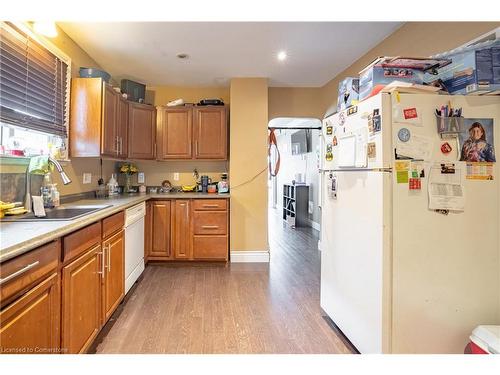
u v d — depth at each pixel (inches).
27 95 82.0
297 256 159.3
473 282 61.1
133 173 159.9
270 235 215.0
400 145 59.4
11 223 60.0
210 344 75.5
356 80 76.9
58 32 98.0
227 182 158.6
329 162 84.1
